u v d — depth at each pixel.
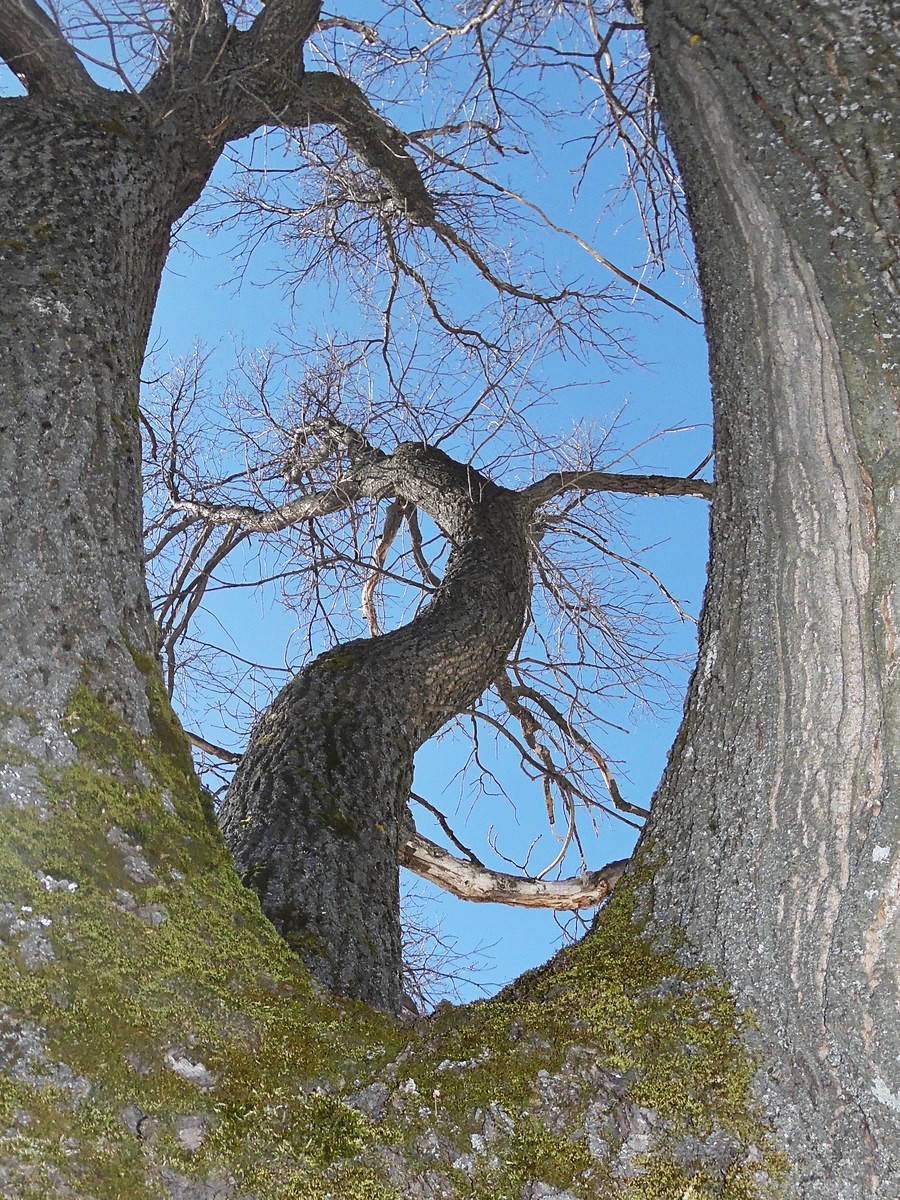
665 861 2.10
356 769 3.28
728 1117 1.68
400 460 5.38
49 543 2.15
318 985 2.01
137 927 1.82
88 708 2.03
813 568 1.90
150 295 3.09
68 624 2.09
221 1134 1.60
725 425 2.15
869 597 1.81
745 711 2.01
